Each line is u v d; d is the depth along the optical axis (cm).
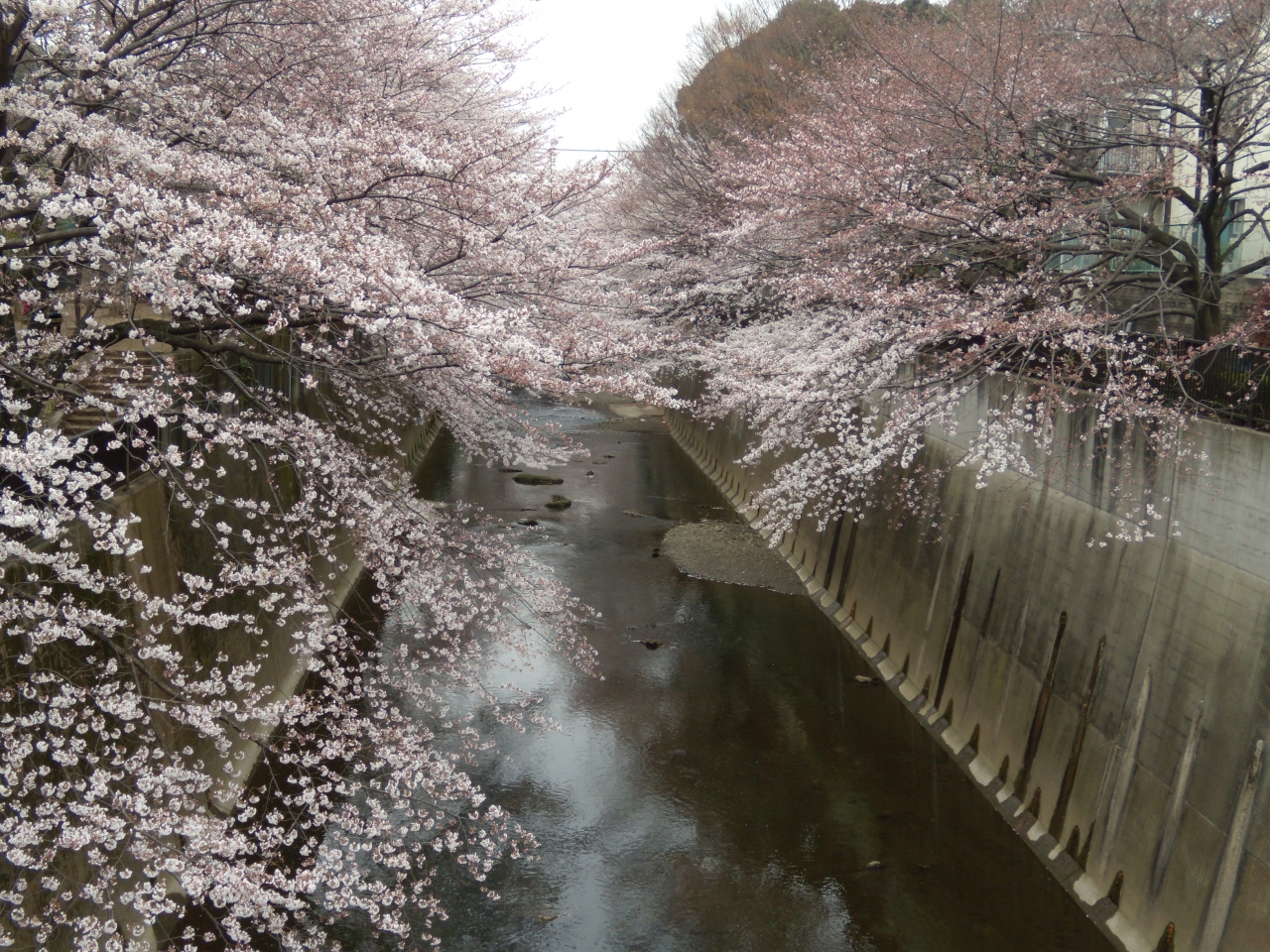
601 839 1012
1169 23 1109
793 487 1184
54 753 516
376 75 1037
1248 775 723
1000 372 1218
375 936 842
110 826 502
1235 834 725
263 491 1187
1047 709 1029
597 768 1152
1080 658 983
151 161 581
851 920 896
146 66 764
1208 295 1053
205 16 770
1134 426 918
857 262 1244
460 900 902
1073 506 1043
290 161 712
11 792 507
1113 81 1125
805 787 1126
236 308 637
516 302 1059
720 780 1135
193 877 514
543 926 876
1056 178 1155
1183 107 1064
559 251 972
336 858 669
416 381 977
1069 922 885
